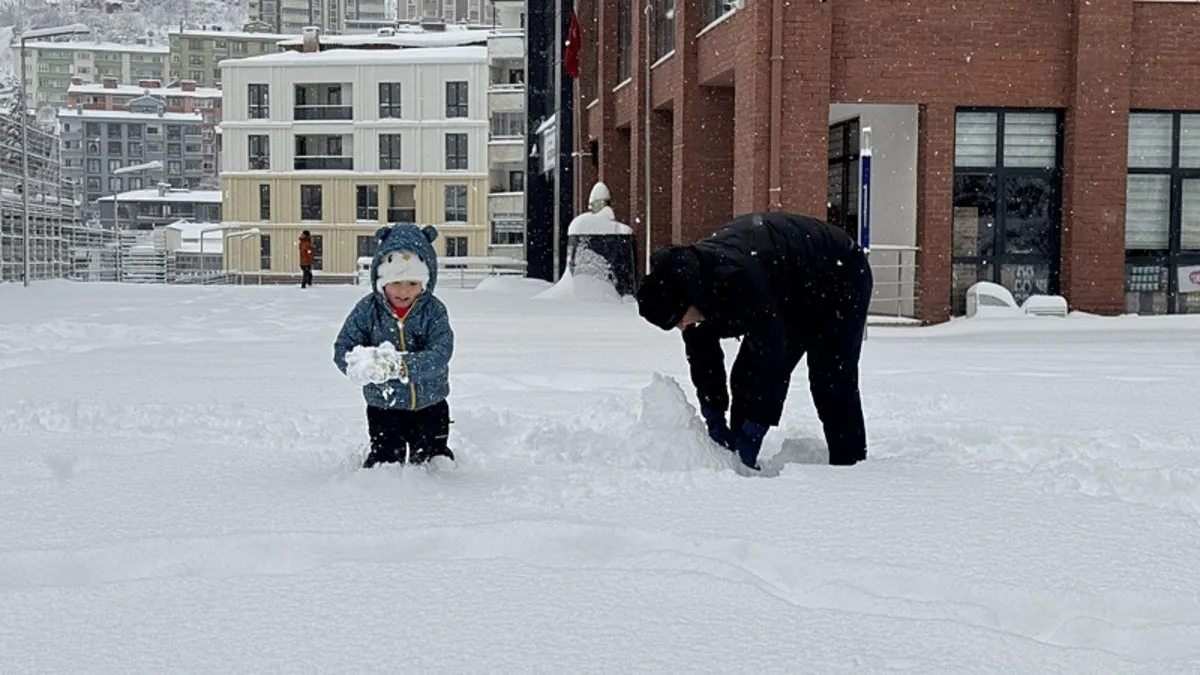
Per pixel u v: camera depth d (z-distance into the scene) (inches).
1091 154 808.3
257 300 1090.1
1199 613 137.9
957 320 796.6
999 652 120.8
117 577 153.7
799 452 260.2
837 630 127.6
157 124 5196.9
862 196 555.8
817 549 164.1
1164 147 834.2
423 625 129.6
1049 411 327.3
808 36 784.3
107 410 302.7
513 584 144.6
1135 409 331.9
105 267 2320.4
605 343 584.4
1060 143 821.9
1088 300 814.5
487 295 1213.1
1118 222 812.6
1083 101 804.6
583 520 178.4
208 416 298.4
